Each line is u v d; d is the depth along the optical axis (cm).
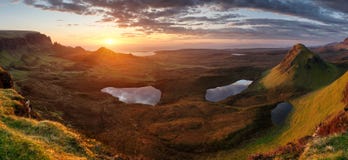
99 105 19262
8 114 3130
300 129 12338
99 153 3070
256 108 17212
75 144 2867
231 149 12106
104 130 13700
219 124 15062
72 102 19088
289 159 3341
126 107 19350
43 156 1834
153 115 17188
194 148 12238
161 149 11850
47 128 2934
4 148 1731
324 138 2384
